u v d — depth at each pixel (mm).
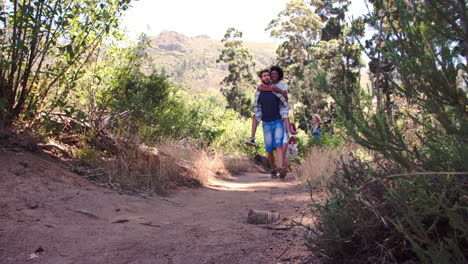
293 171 7758
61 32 4227
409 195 1527
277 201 4375
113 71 5266
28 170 3318
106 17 4367
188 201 4301
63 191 3205
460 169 1350
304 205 3832
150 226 2863
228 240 2590
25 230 2320
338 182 2248
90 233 2486
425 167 1422
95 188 3621
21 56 3906
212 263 2133
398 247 1687
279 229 2895
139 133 5336
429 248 1233
